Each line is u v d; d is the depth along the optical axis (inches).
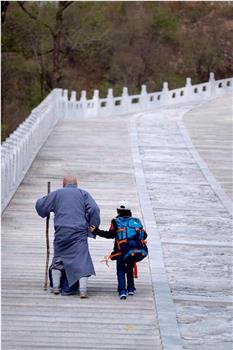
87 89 6983.3
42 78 5738.2
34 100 5748.0
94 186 2180.1
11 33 5546.3
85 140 3137.3
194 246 1526.8
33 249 1433.3
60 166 2486.5
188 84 5969.5
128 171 2463.1
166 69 7386.8
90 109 4699.8
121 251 1117.1
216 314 1087.6
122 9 7711.6
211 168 2603.3
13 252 1405.0
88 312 1063.0
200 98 6077.8
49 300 1110.4
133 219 1136.8
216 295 1184.2
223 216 1852.9
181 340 965.8
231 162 2743.6
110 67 7347.4
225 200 2050.9
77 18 6033.5
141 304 1109.7
